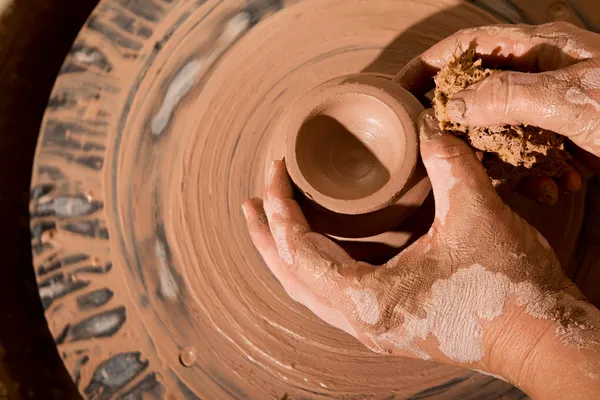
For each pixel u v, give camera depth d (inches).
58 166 25.2
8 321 27.2
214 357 24.0
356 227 20.7
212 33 24.8
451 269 19.2
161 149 24.6
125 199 24.7
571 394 17.7
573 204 23.5
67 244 24.9
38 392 27.4
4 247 27.5
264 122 24.2
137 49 25.2
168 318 24.3
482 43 20.7
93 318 24.6
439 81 19.8
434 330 19.2
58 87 25.5
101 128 25.1
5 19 26.3
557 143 19.8
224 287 24.0
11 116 27.5
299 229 20.4
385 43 24.2
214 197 24.2
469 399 23.0
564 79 18.3
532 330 18.5
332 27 24.4
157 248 24.4
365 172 21.5
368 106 20.7
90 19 25.7
